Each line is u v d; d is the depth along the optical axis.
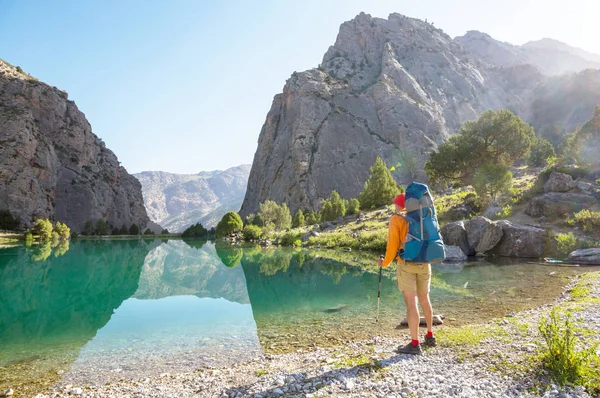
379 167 63.38
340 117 146.38
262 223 80.44
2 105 113.81
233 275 24.95
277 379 5.50
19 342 9.81
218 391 5.50
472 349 5.84
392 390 4.57
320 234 47.50
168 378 6.85
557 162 38.59
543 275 16.81
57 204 121.50
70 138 133.88
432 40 187.12
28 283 21.78
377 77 168.38
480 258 25.59
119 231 118.12
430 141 133.88
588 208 26.84
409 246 5.54
